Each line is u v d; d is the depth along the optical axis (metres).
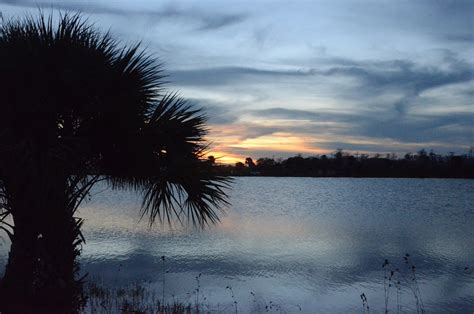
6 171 6.70
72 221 7.14
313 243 21.97
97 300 8.70
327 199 71.50
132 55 7.36
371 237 25.11
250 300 10.55
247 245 20.33
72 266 7.16
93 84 6.95
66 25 7.29
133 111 7.12
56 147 6.75
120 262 14.81
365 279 13.45
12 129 6.78
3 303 6.67
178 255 16.84
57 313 6.79
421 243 22.72
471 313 9.84
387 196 82.00
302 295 11.38
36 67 6.78
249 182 164.75
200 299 10.28
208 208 7.70
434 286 12.55
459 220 37.47
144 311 8.16
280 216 38.88
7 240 15.23
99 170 7.53
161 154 7.41
